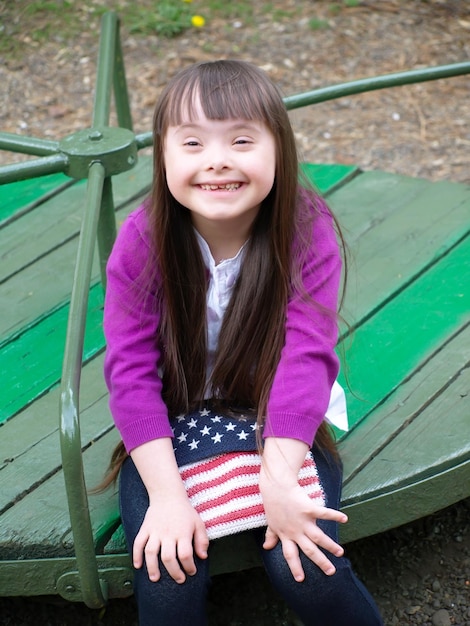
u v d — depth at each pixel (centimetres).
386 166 371
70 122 409
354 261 246
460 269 242
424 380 201
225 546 163
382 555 209
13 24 465
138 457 152
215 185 148
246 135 148
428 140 388
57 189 289
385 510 175
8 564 165
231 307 159
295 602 149
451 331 217
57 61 446
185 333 162
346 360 208
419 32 460
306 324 155
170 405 166
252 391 164
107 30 251
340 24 466
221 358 161
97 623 197
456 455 178
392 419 190
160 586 145
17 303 239
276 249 156
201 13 473
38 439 191
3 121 411
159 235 158
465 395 196
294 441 149
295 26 465
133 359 157
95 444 189
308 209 162
